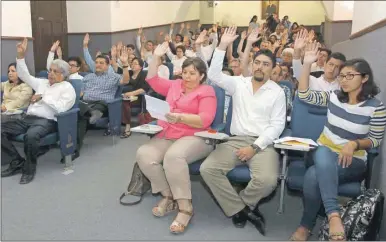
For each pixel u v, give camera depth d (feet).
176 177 7.27
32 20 21.56
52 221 7.60
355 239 6.27
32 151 9.64
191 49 23.53
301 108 8.10
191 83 8.07
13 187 9.33
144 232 7.22
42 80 11.02
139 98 15.26
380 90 7.86
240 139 7.82
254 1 44.47
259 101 7.89
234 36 8.03
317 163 6.50
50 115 10.19
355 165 6.72
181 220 7.23
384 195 6.86
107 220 7.68
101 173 10.31
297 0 43.37
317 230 7.37
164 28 35.14
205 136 7.54
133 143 13.28
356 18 14.08
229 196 7.32
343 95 7.07
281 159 7.81
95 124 12.17
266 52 7.93
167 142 8.07
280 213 8.02
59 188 9.28
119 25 26.30
